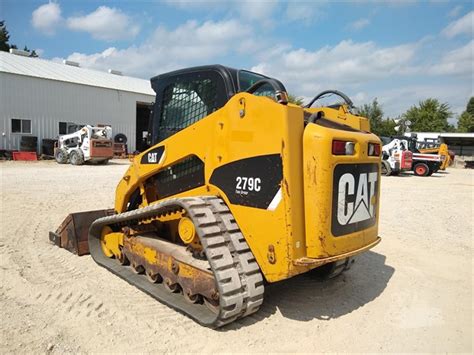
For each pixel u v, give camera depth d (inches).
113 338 128.0
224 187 141.3
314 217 125.7
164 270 157.0
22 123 926.4
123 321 139.2
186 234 143.8
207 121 146.9
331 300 163.5
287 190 122.3
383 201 441.1
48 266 193.8
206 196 144.0
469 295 174.9
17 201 356.8
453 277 197.5
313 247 126.4
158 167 168.7
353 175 137.4
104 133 824.3
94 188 452.1
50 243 233.6
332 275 174.7
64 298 156.5
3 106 892.0
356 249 140.9
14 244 228.2
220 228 133.0
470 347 131.5
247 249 133.9
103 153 803.4
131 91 1140.5
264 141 127.6
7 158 879.7
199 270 138.5
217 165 143.6
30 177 543.5
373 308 158.1
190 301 146.7
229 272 126.2
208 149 147.1
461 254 238.1
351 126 160.7
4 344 122.0
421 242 263.0
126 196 192.1
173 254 152.6
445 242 264.5
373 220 154.3
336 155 128.0
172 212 156.6
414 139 911.7
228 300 123.2
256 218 130.6
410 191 551.5
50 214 310.5
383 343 132.0
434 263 219.5
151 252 165.2
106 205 352.8
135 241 175.6
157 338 128.6
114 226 199.2
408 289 179.8
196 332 132.7
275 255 126.0
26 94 929.5
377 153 152.9
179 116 169.5
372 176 150.3
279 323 141.4
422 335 138.4
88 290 164.9
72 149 807.7
